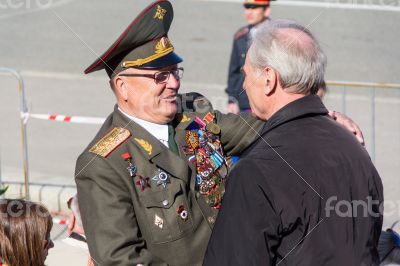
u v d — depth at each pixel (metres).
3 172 8.31
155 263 3.55
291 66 3.15
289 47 3.16
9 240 3.02
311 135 3.14
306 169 3.04
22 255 3.04
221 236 3.03
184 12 16.44
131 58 3.68
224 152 4.08
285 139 3.14
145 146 3.66
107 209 3.51
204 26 15.38
